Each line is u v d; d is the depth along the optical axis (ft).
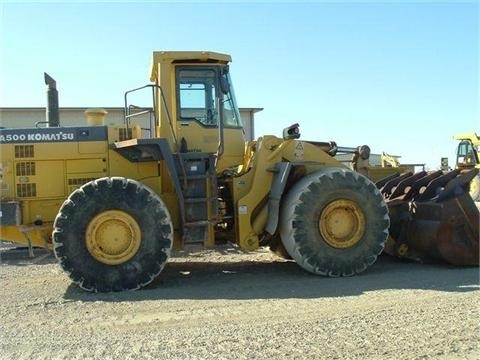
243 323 16.25
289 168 23.31
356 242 23.30
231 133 25.76
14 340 15.20
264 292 20.52
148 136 25.91
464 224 24.98
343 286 21.21
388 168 34.53
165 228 21.52
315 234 22.86
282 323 16.08
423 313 16.88
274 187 23.68
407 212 26.17
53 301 19.79
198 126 25.07
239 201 23.58
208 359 13.24
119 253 21.34
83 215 21.13
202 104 25.22
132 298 20.02
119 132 24.36
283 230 23.56
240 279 23.34
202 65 25.22
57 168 24.11
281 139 24.45
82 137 24.23
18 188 23.82
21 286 22.63
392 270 24.66
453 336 14.60
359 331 15.10
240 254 30.60
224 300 19.31
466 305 17.85
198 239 23.15
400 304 18.07
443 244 24.72
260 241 25.46
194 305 18.67
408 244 26.30
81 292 21.24
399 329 15.24
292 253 23.18
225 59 25.35
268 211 23.86
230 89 26.21
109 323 16.72
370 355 13.26
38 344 14.80
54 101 28.71
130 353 13.87
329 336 14.73
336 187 23.09
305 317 16.70
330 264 22.98
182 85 25.04
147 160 24.18
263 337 14.78
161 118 24.81
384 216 23.65
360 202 23.34
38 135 24.03
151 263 21.40
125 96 24.18
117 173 24.26
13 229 24.07
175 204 23.98
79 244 21.07
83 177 24.18
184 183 22.99
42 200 23.99
